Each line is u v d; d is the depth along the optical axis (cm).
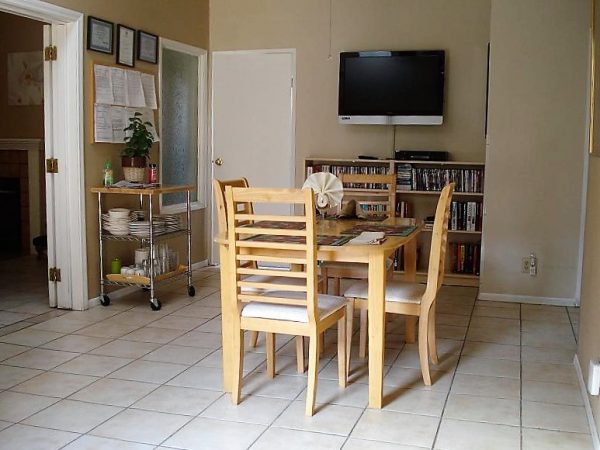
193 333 414
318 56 604
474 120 571
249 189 286
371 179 447
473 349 390
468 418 290
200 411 295
